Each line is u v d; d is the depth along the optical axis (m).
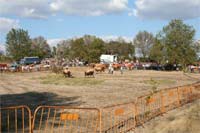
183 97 23.88
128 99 25.95
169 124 15.09
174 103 21.30
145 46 126.62
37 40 146.25
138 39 127.50
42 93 30.31
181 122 15.21
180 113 17.73
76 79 46.69
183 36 85.94
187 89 24.64
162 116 17.39
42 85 38.72
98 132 13.88
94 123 15.53
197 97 24.59
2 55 129.12
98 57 121.00
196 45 87.25
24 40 125.44
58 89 33.91
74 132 13.92
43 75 57.12
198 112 17.52
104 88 35.06
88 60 120.25
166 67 89.44
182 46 86.19
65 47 129.75
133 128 14.61
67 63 98.44
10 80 46.81
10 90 33.25
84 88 35.06
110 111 18.34
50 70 74.06
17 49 124.38
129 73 66.06
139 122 15.66
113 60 103.12
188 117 16.14
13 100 25.77
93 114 17.89
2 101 25.22
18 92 31.39
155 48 89.88
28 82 43.16
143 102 21.08
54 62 85.19
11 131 14.26
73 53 123.38
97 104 23.27
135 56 136.25
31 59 99.38
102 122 15.66
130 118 16.44
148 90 32.94
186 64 86.94
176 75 60.75
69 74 50.94
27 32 126.69
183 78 52.12
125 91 32.06
